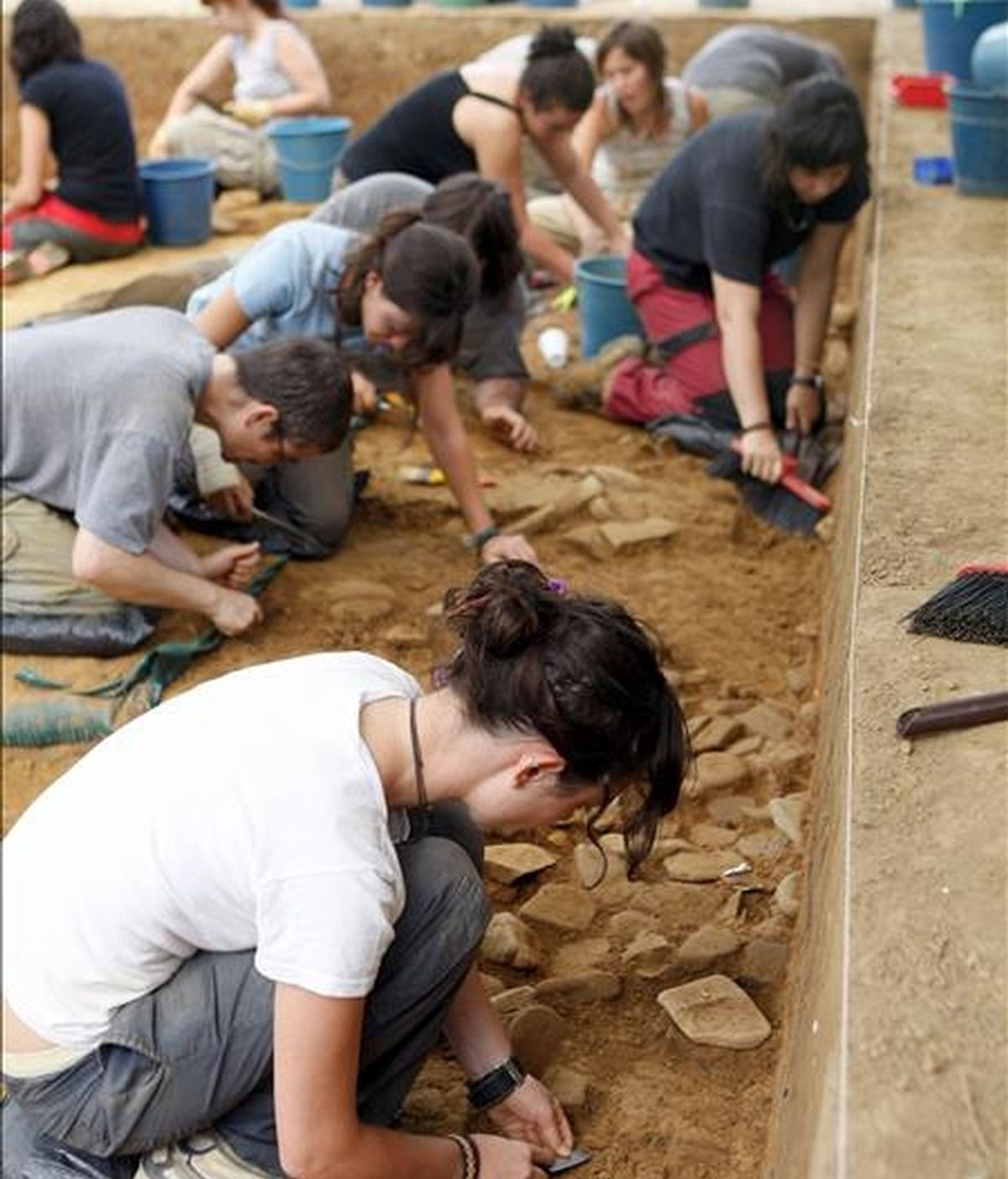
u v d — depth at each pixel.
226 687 2.00
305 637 3.59
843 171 4.06
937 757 1.97
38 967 1.95
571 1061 2.38
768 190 4.14
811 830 2.71
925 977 1.62
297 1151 1.85
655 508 4.22
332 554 3.95
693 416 4.59
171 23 8.34
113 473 3.22
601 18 8.03
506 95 4.78
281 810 1.84
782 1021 2.40
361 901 1.81
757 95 6.14
